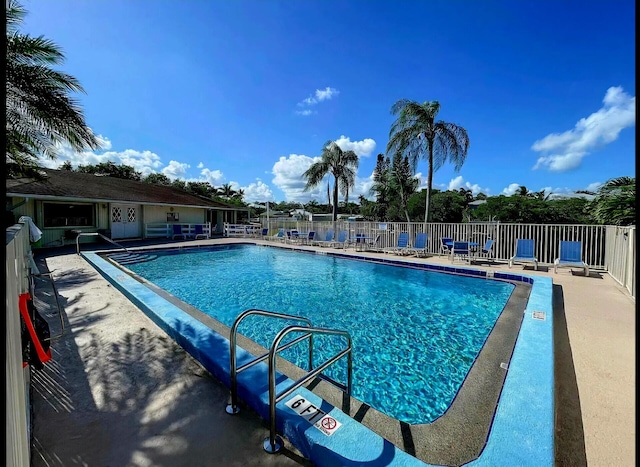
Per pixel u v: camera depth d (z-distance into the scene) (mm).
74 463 1886
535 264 8852
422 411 2977
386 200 25547
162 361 3189
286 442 2098
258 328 5023
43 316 4543
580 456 2039
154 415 2340
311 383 2957
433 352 4223
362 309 6148
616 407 2551
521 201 18141
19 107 6938
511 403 2344
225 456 1964
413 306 6320
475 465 1799
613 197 8977
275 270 10234
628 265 6160
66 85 7242
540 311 4625
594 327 4332
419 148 14172
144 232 18109
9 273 1332
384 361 3977
